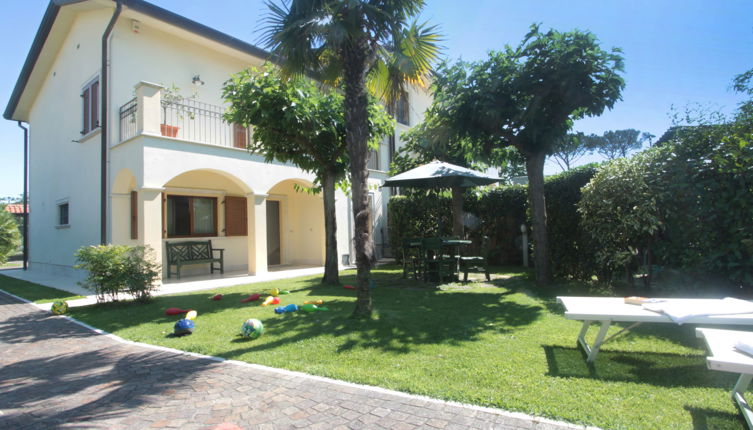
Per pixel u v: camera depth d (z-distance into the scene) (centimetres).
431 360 361
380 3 542
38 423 269
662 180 580
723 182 507
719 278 526
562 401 269
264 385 321
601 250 679
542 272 777
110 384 336
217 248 1197
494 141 860
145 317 598
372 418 260
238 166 1027
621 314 331
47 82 1442
